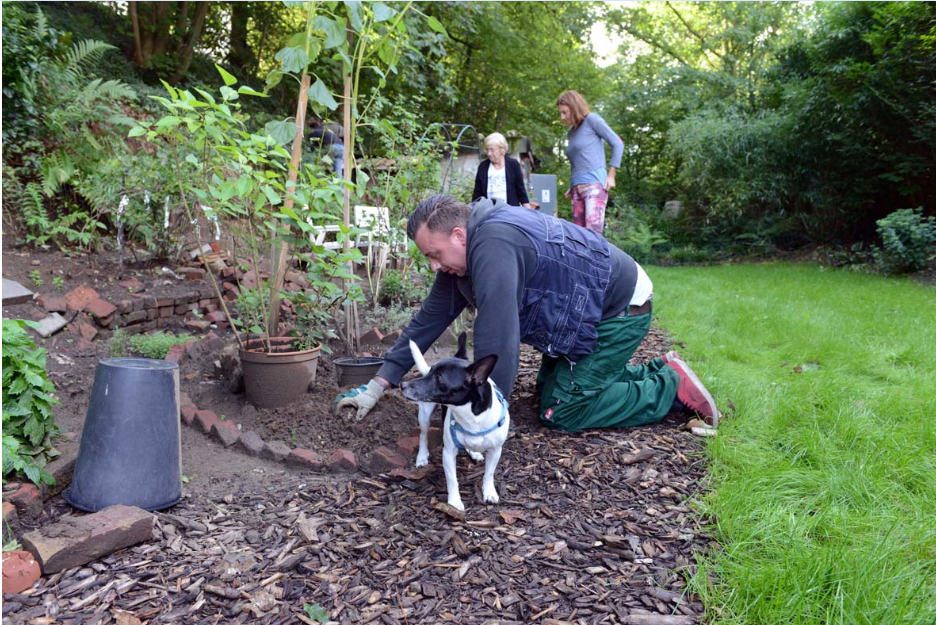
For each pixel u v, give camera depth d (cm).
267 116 1163
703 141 1638
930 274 1080
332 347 449
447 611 196
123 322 480
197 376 411
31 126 600
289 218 340
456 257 282
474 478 289
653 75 2305
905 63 1150
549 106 2036
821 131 1396
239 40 1507
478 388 241
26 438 269
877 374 441
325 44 356
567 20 1897
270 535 240
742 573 200
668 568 217
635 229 1814
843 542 215
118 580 209
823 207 1469
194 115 304
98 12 1280
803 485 263
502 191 639
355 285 398
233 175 335
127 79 1038
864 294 867
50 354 409
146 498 252
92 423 251
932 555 210
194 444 326
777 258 1583
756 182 1539
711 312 707
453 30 1638
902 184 1323
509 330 268
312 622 190
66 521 227
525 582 211
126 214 562
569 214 2209
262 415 349
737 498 247
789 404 354
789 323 614
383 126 427
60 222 590
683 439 326
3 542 225
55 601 197
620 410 338
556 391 332
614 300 324
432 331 333
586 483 282
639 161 2197
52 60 694
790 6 1950
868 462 279
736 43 2120
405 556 227
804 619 179
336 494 274
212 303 563
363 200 603
